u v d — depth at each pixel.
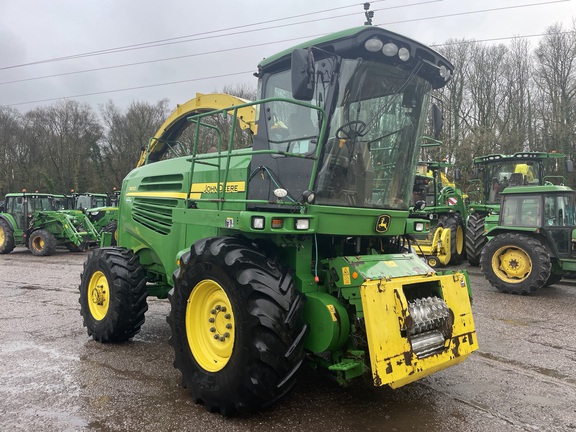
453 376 3.94
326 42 3.32
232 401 3.01
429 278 3.28
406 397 3.46
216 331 3.31
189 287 3.40
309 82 3.00
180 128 6.76
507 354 4.57
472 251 10.91
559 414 3.22
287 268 3.24
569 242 7.84
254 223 3.01
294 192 3.47
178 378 3.84
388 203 3.81
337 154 3.39
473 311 6.52
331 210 3.32
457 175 12.60
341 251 3.75
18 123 40.62
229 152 3.53
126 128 37.56
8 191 38.59
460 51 28.25
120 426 2.97
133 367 4.11
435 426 3.00
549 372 4.07
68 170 38.91
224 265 3.09
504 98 27.80
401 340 2.94
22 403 3.32
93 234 15.42
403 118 3.76
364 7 3.42
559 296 7.67
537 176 12.23
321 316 3.07
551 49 26.72
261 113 3.81
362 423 3.02
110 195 19.05
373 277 3.01
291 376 2.98
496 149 23.95
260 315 2.87
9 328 5.47
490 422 3.07
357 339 3.02
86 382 3.73
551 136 25.06
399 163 3.84
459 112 27.86
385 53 3.28
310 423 3.01
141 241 5.36
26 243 15.30
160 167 5.27
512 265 7.92
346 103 3.36
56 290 8.17
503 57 27.89
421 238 10.91
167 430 2.92
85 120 39.88
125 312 4.68
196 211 3.79
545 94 26.94
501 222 8.54
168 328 5.56
